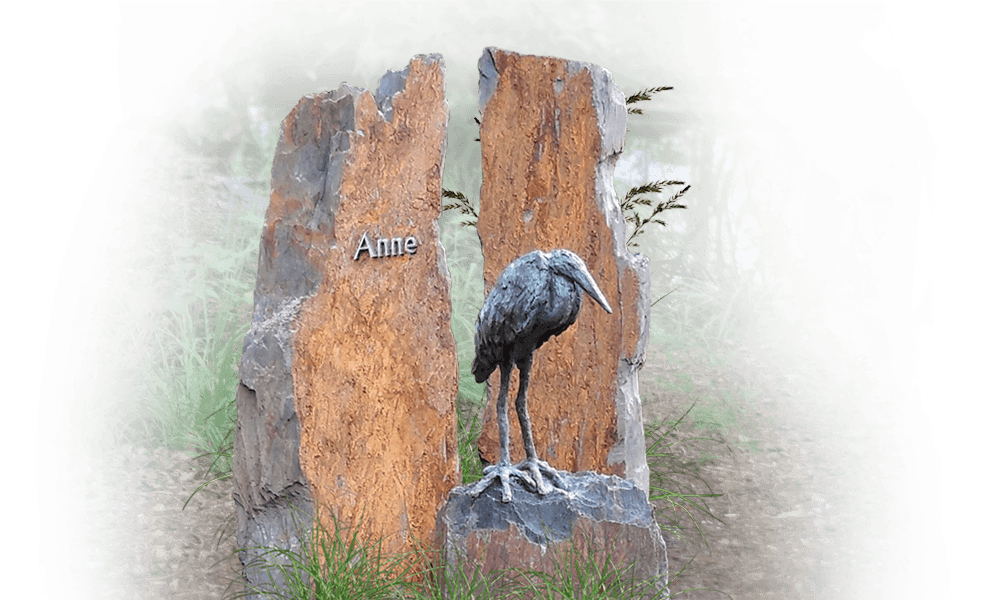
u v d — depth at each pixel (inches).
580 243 181.3
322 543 153.0
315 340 155.9
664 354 278.5
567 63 180.1
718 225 297.0
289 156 155.9
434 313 166.9
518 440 186.5
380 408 162.9
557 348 183.5
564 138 181.0
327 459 158.2
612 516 155.7
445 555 155.5
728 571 173.2
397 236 162.4
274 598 153.7
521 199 184.4
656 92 206.1
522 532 153.4
